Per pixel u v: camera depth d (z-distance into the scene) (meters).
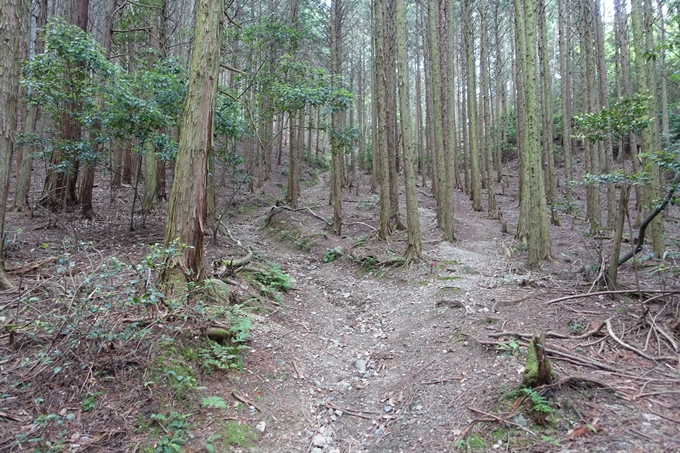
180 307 4.01
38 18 12.03
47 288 4.21
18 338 3.58
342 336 5.89
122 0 13.22
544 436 2.76
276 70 10.48
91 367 3.26
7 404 2.91
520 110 17.33
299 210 14.48
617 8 16.00
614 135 5.12
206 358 3.93
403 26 8.58
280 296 6.83
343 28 26.92
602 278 5.68
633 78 22.58
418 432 3.28
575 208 8.20
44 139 9.02
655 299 4.91
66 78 8.32
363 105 35.75
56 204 10.48
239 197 19.45
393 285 8.12
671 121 15.98
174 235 4.94
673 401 2.92
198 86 4.98
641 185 4.79
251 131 11.19
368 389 4.29
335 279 8.95
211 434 3.17
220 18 5.14
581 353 3.85
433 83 11.81
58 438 2.72
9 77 4.86
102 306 3.47
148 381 3.34
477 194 18.45
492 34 27.69
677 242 5.83
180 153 5.00
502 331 4.52
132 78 8.92
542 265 8.57
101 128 9.42
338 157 12.58
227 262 6.90
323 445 3.37
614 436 2.62
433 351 4.73
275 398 3.87
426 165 31.12
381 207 11.52
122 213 11.95
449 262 8.84
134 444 2.82
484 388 3.54
